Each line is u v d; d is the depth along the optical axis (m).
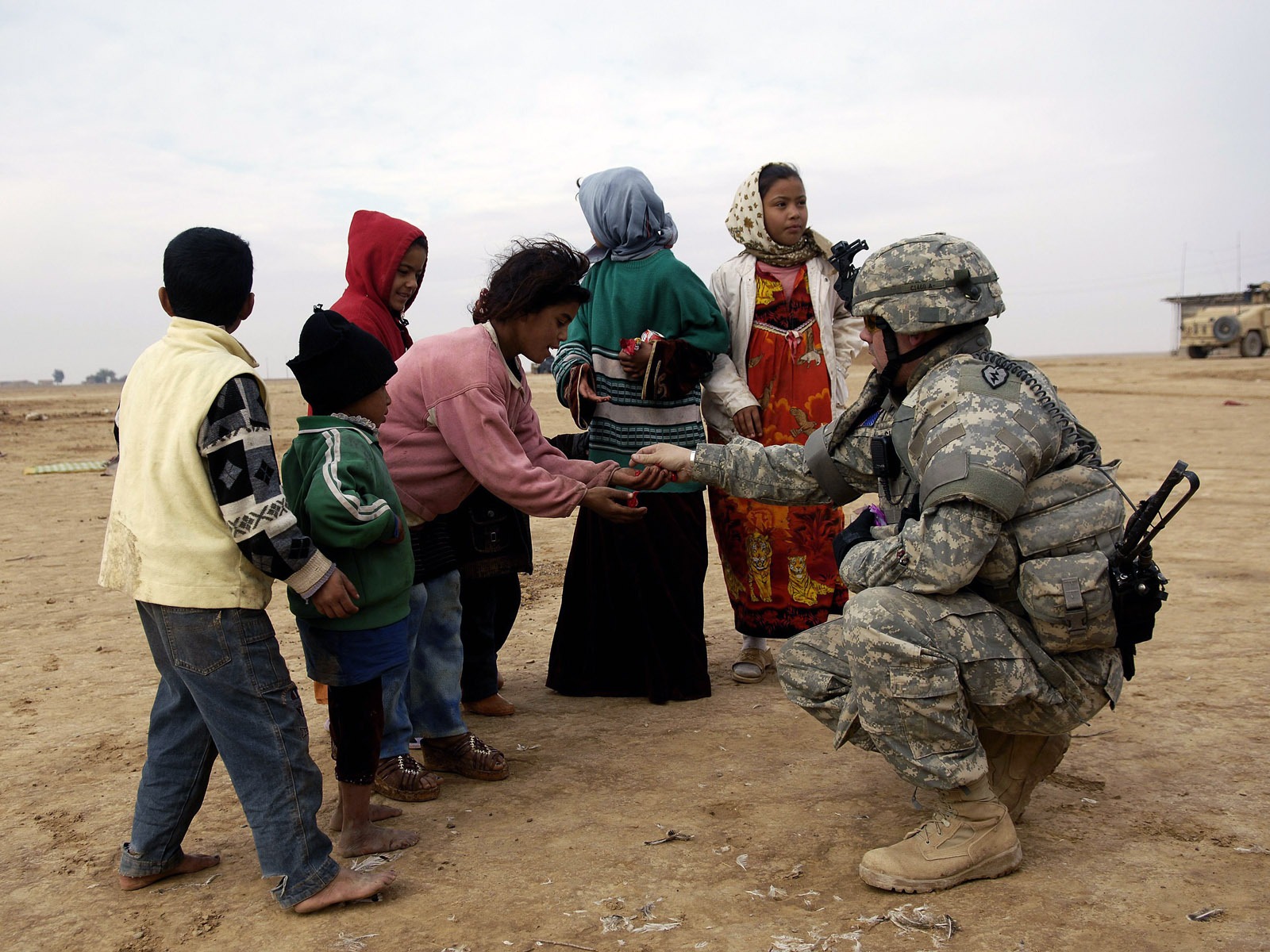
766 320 4.95
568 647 4.89
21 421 30.95
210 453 2.71
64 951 2.74
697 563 4.76
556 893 2.96
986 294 3.01
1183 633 5.54
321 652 3.14
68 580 7.84
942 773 2.90
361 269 4.14
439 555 3.83
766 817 3.46
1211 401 25.92
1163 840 3.21
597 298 4.80
